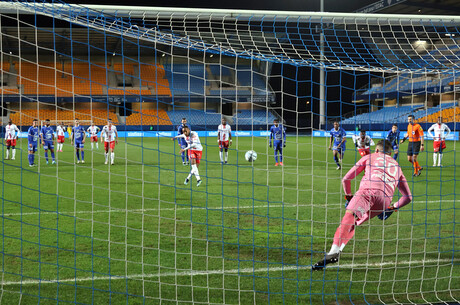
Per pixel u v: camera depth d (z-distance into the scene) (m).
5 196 8.28
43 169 12.83
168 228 5.93
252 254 4.83
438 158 14.41
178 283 4.00
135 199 8.05
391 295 3.80
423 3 31.20
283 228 5.77
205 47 6.44
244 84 39.94
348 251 5.00
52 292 3.77
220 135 14.46
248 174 11.85
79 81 37.19
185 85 37.94
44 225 6.02
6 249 4.93
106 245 5.11
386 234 5.71
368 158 4.43
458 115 19.58
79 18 4.97
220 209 7.14
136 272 4.26
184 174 11.80
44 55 38.84
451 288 3.97
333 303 3.63
